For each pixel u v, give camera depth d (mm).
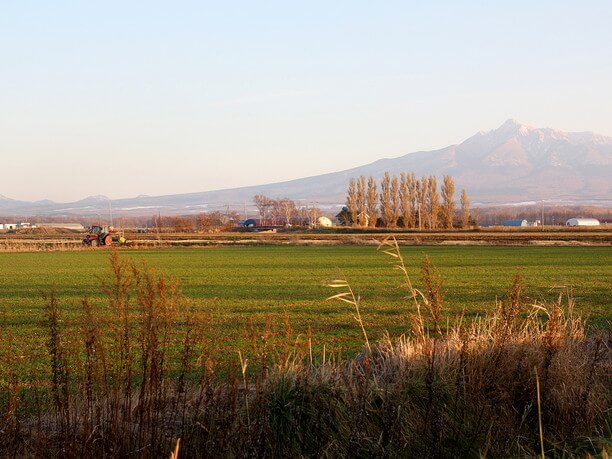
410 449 7992
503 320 10633
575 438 8305
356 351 15422
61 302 27078
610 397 9352
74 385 10703
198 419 7848
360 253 65750
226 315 22516
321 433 8078
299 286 33844
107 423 7531
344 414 8242
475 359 9391
